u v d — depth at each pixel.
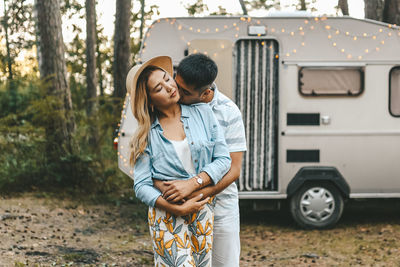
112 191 8.67
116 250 5.37
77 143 8.68
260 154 6.55
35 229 6.00
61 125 8.55
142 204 7.86
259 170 6.55
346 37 6.43
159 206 2.48
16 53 12.23
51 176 8.51
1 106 15.62
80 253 5.17
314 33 6.42
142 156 2.55
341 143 6.46
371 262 5.08
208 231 2.62
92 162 8.57
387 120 6.48
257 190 6.55
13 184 8.19
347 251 5.49
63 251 5.19
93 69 15.22
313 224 6.50
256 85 6.52
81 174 8.52
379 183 6.50
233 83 6.48
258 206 6.63
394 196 6.53
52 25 8.62
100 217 6.94
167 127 2.58
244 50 6.48
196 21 6.40
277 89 6.52
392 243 5.78
